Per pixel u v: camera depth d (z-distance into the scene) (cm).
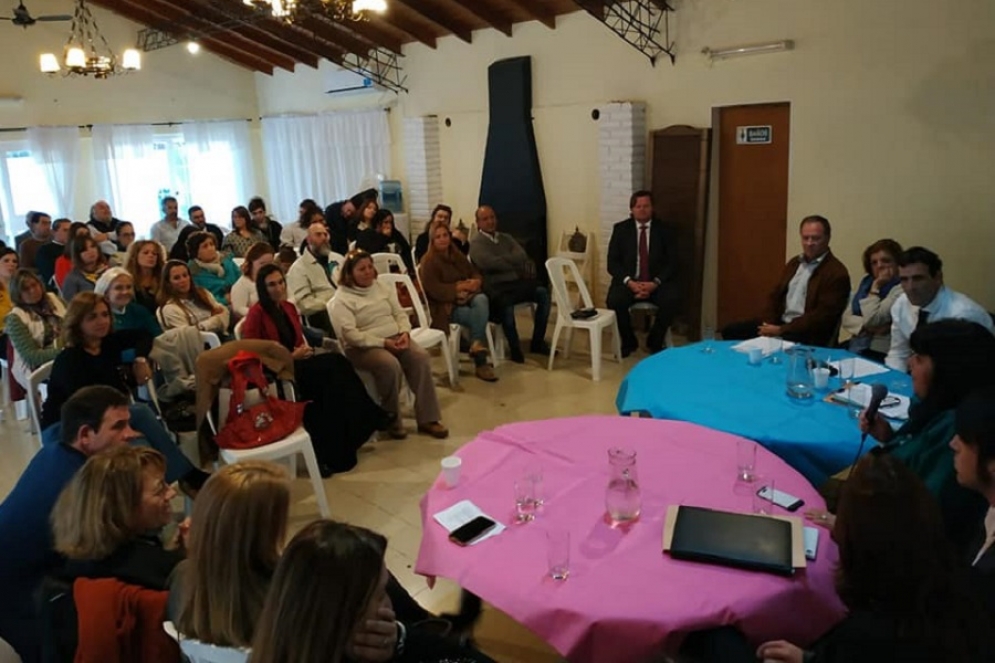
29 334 409
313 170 933
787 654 150
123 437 219
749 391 295
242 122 983
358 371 423
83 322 305
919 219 465
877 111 471
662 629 160
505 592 176
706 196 564
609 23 600
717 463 232
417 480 372
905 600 129
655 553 185
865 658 130
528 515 206
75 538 171
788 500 207
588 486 221
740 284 573
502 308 545
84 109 862
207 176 966
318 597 118
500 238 568
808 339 411
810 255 420
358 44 794
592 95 629
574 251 662
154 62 903
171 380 361
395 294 451
